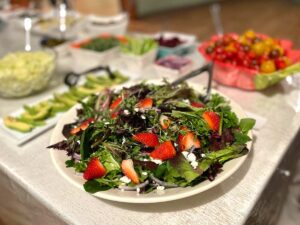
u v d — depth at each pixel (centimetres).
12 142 44
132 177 32
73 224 31
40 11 108
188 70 62
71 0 129
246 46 56
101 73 63
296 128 44
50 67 57
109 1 128
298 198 62
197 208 33
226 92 54
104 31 82
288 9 195
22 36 87
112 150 34
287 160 44
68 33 84
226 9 200
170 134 35
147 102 40
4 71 52
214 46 58
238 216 31
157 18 181
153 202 30
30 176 38
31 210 39
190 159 33
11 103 55
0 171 40
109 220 31
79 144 36
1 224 52
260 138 42
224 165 33
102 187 31
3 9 114
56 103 52
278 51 54
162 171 32
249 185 35
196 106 41
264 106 50
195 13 193
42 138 45
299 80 56
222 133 36
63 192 35
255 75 50
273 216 48
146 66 66
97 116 41
